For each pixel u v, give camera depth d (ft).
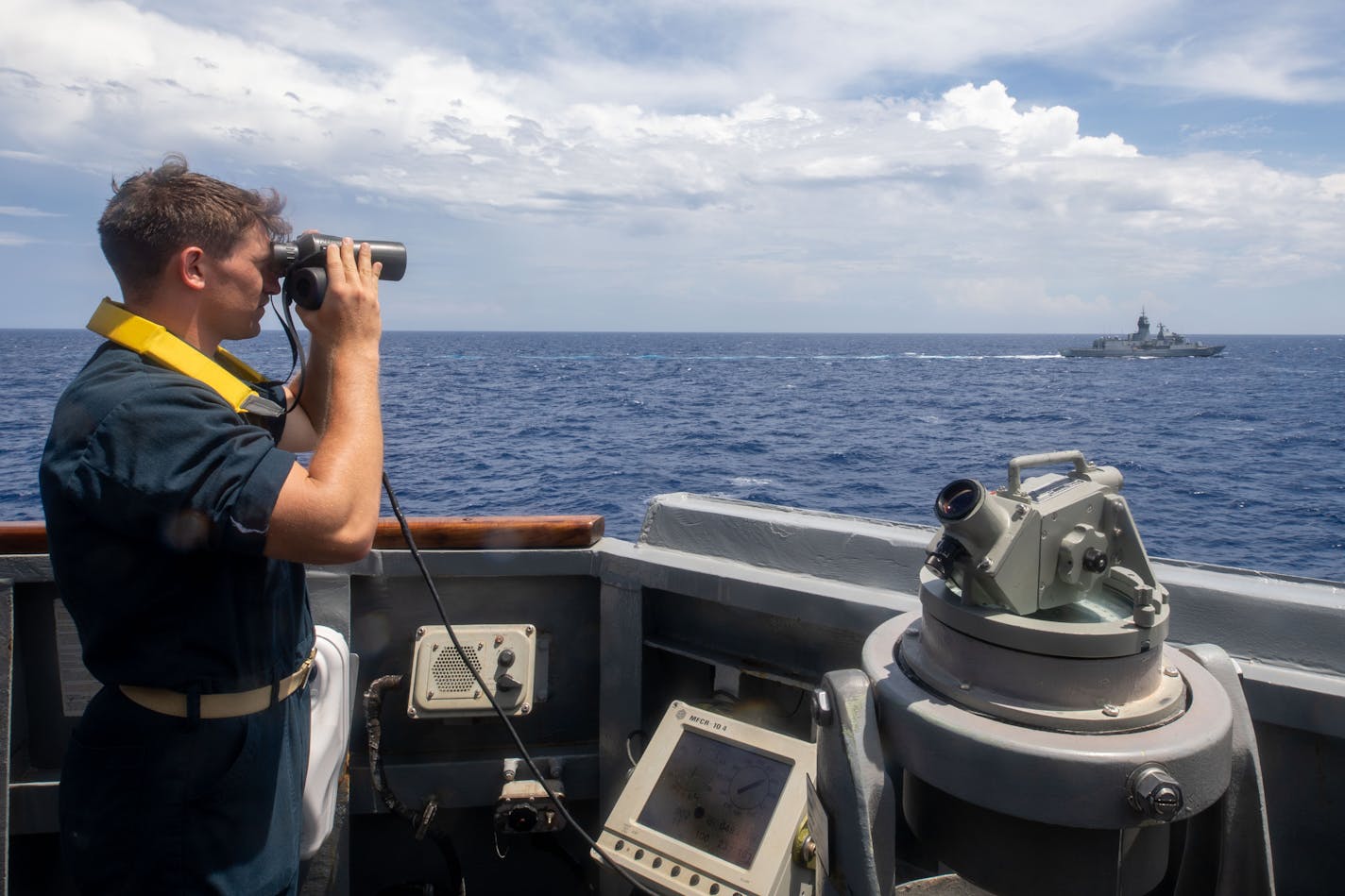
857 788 4.58
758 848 6.48
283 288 5.10
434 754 8.32
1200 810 4.30
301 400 6.15
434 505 78.74
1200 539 77.51
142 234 4.66
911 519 79.92
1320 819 5.72
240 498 4.34
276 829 5.02
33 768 7.65
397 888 8.11
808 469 105.70
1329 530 80.38
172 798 4.65
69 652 7.60
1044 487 4.94
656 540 8.25
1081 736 4.27
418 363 349.82
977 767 4.31
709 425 149.59
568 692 8.48
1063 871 4.40
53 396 166.30
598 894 8.14
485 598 8.38
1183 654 5.14
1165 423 164.45
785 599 7.18
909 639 5.24
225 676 4.71
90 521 4.44
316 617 8.00
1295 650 5.84
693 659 8.30
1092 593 4.93
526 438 126.21
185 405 4.43
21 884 7.62
